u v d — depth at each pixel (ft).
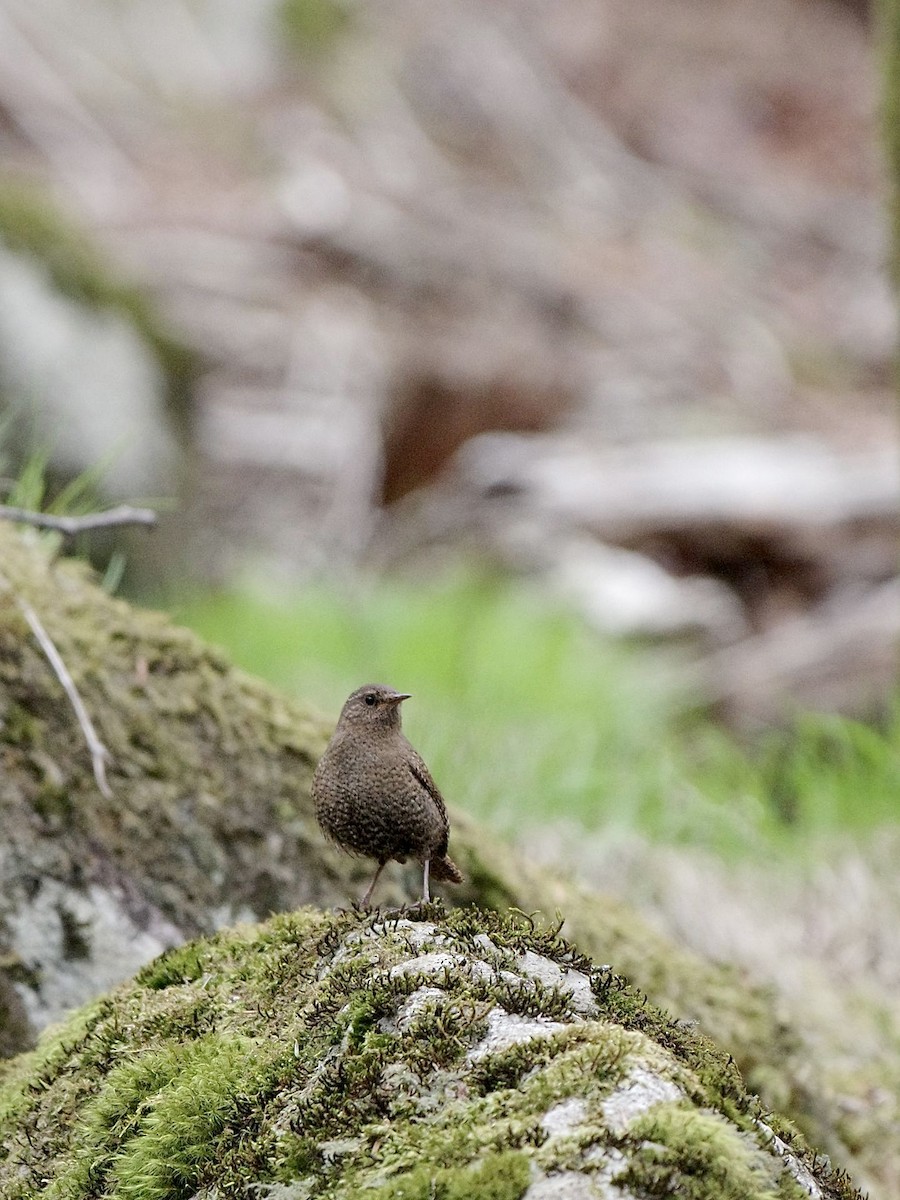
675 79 103.19
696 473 54.60
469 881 20.22
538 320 73.92
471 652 42.70
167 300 65.57
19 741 18.72
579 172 91.66
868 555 51.34
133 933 18.57
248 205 77.25
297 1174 10.85
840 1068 23.56
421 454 60.44
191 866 19.20
